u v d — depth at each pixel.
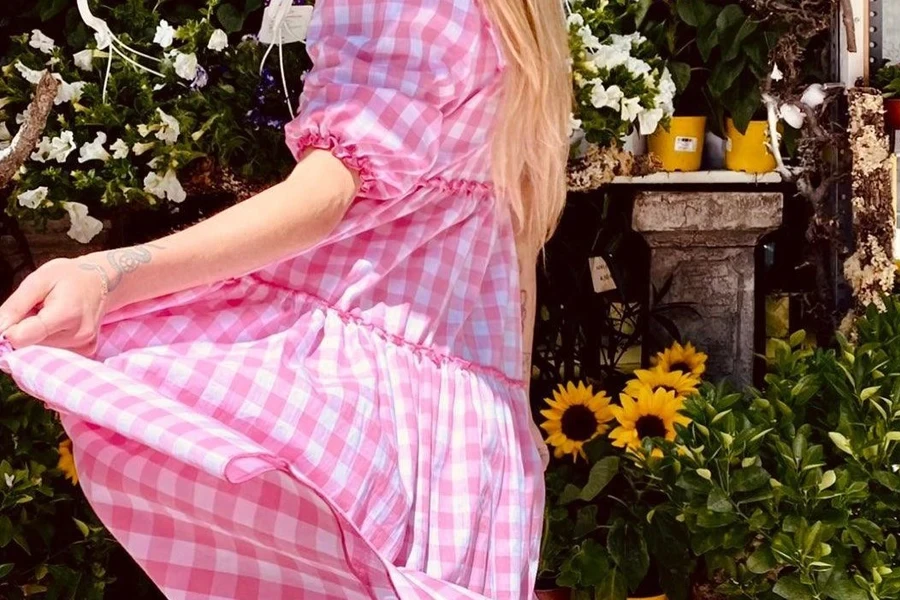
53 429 2.14
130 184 2.26
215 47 2.29
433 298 1.36
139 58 2.33
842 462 2.19
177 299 1.24
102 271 1.08
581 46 2.41
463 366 1.40
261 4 2.45
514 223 1.63
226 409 1.19
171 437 1.03
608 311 2.85
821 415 2.28
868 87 2.62
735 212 2.67
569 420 2.44
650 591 2.33
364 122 1.21
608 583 2.20
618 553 2.22
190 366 1.19
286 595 1.18
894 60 2.73
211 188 2.37
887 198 2.58
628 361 2.99
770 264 2.99
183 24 2.45
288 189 1.18
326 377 1.26
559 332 2.92
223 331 1.26
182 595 1.18
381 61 1.25
